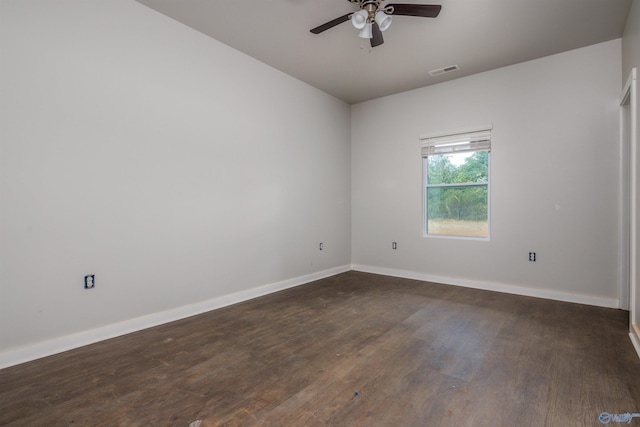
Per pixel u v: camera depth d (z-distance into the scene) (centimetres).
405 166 485
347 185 536
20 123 221
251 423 160
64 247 241
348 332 276
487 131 411
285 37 332
